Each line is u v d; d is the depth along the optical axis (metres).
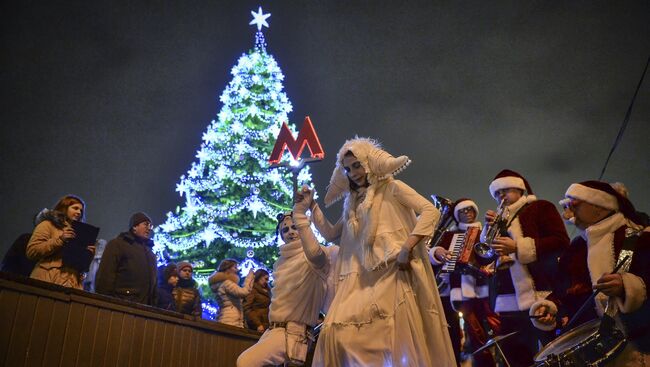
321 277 4.72
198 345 6.18
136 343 5.11
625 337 2.85
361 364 3.35
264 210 14.62
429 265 3.69
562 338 3.13
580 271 3.81
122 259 5.97
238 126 15.55
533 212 4.72
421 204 3.65
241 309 7.98
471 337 5.47
